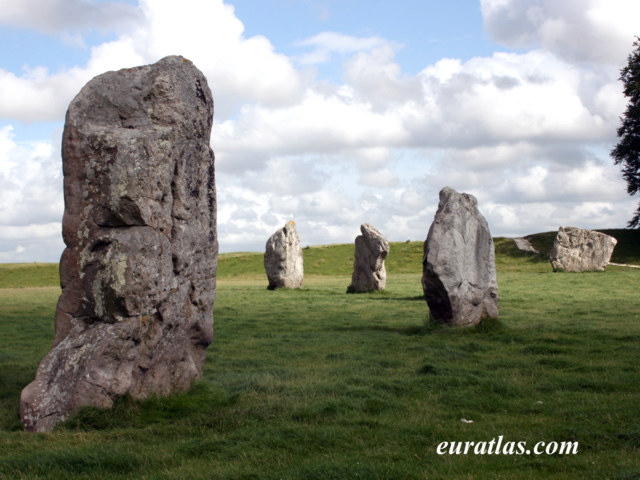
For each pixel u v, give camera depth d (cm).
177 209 1119
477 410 1057
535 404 1077
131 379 1015
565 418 989
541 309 2684
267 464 781
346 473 737
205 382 1181
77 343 998
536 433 911
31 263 8006
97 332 996
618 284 3962
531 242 6844
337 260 7112
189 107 1159
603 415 981
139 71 1127
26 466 769
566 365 1416
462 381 1220
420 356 1570
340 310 2828
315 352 1672
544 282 4284
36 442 868
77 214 1039
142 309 1020
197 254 1182
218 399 1112
